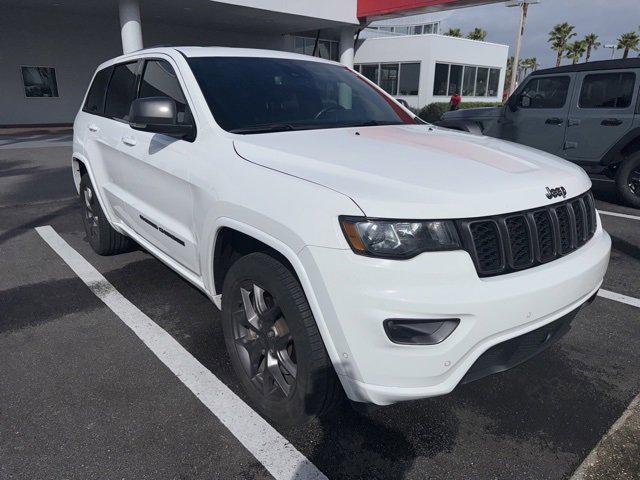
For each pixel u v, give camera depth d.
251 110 3.08
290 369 2.40
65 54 20.08
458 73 27.61
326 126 3.20
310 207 2.07
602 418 2.61
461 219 2.02
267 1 16.73
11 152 12.34
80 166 4.74
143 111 2.84
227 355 3.14
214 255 2.74
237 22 19.98
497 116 8.77
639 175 7.15
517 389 2.85
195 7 16.50
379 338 1.94
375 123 3.45
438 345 1.96
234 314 2.67
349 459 2.32
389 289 1.92
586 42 48.88
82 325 3.51
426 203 2.00
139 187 3.54
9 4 17.19
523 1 21.61
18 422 2.52
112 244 4.63
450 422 2.57
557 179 2.45
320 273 2.01
